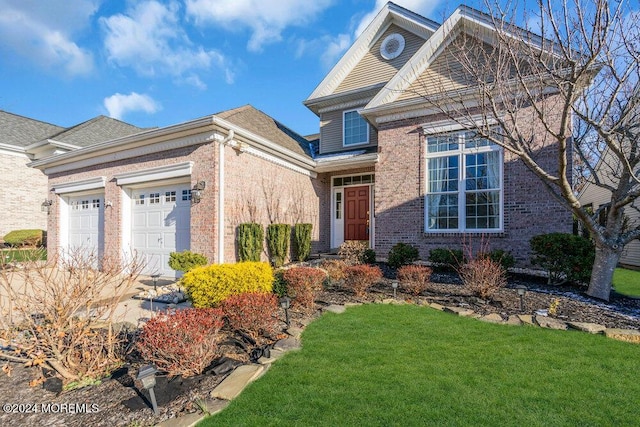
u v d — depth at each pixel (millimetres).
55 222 12297
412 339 4203
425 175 9281
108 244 10406
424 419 2590
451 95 8258
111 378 3375
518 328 4598
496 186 8539
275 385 3092
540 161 7883
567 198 5547
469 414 2648
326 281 6922
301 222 11977
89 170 11156
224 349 3910
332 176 13648
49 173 12453
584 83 5438
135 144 9602
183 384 3135
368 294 6480
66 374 3289
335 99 13820
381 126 9969
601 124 5164
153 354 3371
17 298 3682
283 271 6047
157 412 2736
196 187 8453
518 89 6867
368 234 12820
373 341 4137
